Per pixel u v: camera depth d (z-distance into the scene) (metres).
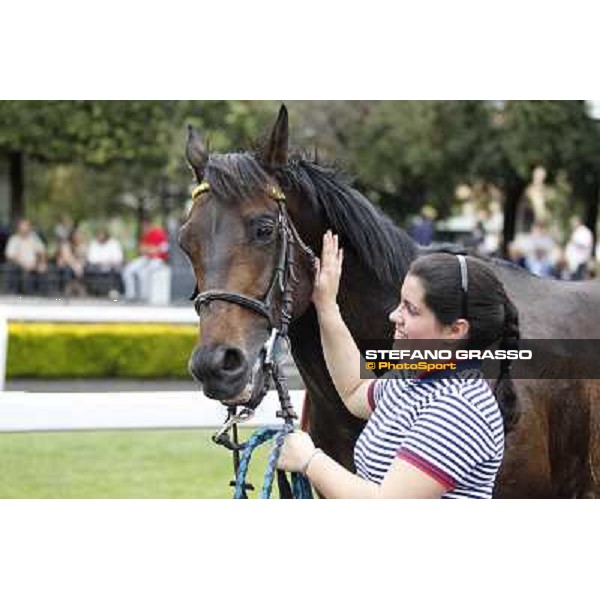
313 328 3.62
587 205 20.61
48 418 5.27
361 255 3.66
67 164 20.05
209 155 3.44
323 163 3.74
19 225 17.09
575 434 3.94
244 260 3.26
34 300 15.19
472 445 2.63
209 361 3.16
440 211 20.52
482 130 18.44
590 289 4.17
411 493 2.63
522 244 18.33
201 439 8.62
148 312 9.64
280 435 2.88
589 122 18.56
